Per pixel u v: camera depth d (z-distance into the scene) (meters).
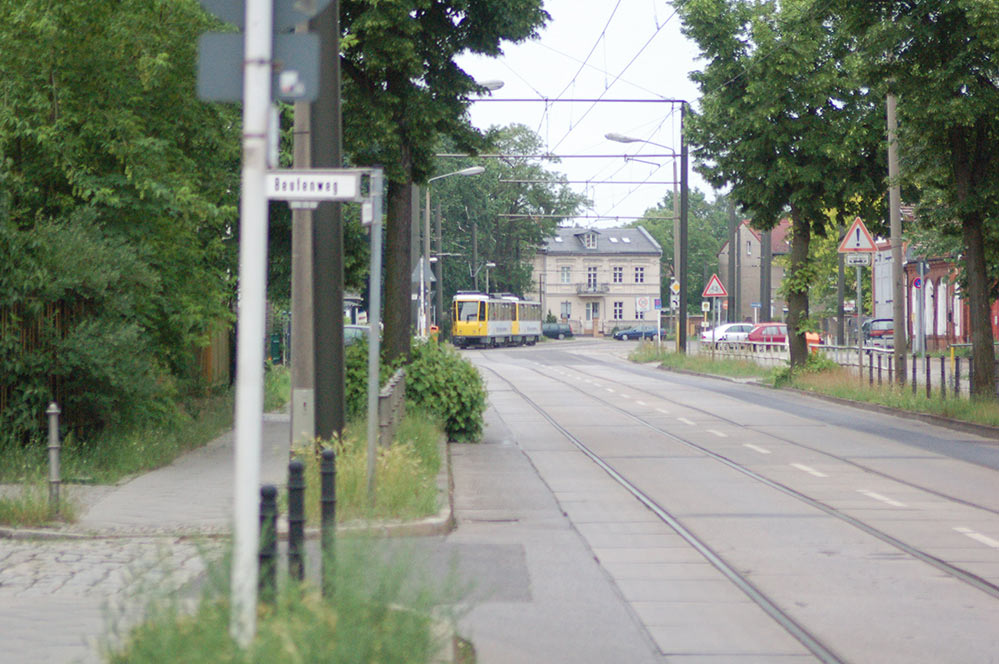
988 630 7.72
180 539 10.69
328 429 13.19
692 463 17.52
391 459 12.41
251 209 5.52
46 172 16.69
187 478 14.45
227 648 4.96
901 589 8.98
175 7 16.62
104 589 8.69
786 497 13.98
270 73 5.65
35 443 14.63
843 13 24.30
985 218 24.28
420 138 21.31
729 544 10.88
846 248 31.59
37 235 15.23
